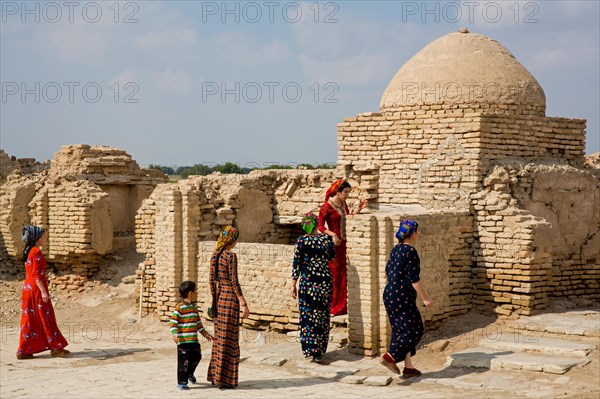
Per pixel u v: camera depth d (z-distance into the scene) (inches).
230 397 418.3
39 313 544.7
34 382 460.4
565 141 653.9
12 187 812.6
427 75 648.4
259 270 603.8
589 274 624.4
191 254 653.9
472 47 660.1
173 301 655.1
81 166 834.8
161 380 464.4
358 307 520.1
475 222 583.5
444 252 561.0
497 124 606.9
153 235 697.0
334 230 547.2
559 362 455.8
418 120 637.3
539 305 567.2
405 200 636.1
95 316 709.3
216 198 683.4
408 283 455.8
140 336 630.5
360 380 454.9
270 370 494.9
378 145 659.4
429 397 415.2
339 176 689.0
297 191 731.4
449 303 567.8
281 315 591.8
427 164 617.6
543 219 570.6
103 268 802.2
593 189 627.5
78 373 487.5
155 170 919.7
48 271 807.1
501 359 469.1
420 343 525.0
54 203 786.2
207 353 552.1
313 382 458.3
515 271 560.1
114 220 863.1
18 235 808.3
